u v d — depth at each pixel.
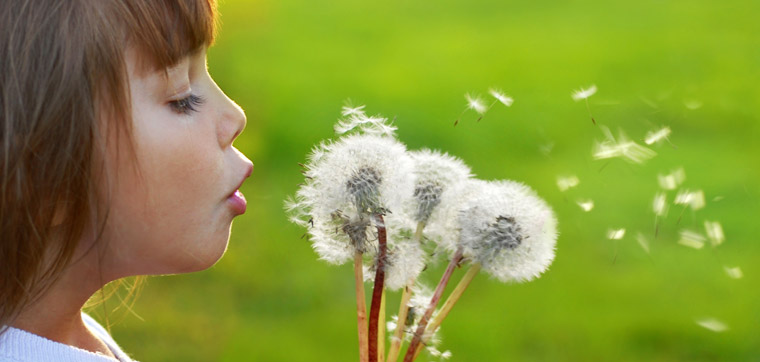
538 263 1.25
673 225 5.10
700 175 5.95
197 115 1.04
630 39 11.04
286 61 10.26
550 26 12.20
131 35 0.94
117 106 0.93
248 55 10.33
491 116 7.45
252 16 12.28
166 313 4.33
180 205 1.01
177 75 0.99
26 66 0.89
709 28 11.25
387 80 9.61
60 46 0.89
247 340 4.16
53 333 1.06
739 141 6.71
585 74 9.41
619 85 8.86
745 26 11.24
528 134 6.83
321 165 1.24
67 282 1.04
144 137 0.97
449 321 4.34
